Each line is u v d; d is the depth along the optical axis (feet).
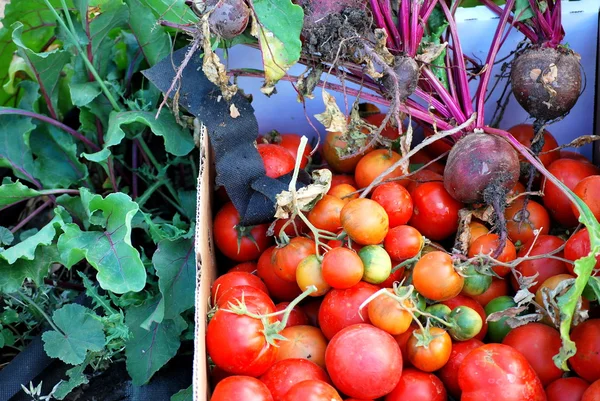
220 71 2.53
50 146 3.20
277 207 2.53
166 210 3.43
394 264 2.59
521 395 2.16
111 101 3.05
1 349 3.05
